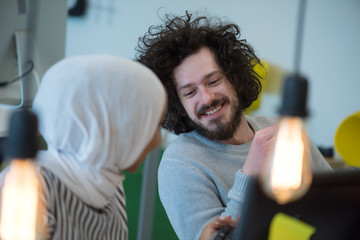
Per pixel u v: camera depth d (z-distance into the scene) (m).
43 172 1.14
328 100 4.96
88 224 1.20
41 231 1.12
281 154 0.82
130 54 5.28
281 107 0.81
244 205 0.88
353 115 2.25
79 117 1.14
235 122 1.78
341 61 4.92
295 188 0.87
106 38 5.32
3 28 2.14
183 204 1.68
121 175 1.25
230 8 5.00
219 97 1.74
